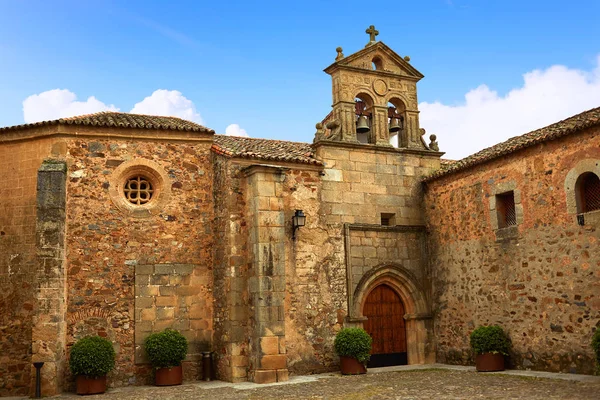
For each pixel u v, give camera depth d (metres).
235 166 15.45
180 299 15.42
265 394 12.40
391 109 18.73
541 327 14.04
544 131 15.45
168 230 15.57
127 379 14.52
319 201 16.47
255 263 14.62
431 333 17.50
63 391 13.63
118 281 14.85
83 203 14.79
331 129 17.39
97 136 15.17
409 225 17.83
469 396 11.12
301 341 15.48
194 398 12.19
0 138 15.07
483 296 15.83
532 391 11.33
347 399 11.44
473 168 16.39
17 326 14.13
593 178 13.18
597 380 12.08
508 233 15.12
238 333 14.71
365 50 17.91
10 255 14.50
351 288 16.41
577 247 13.24
